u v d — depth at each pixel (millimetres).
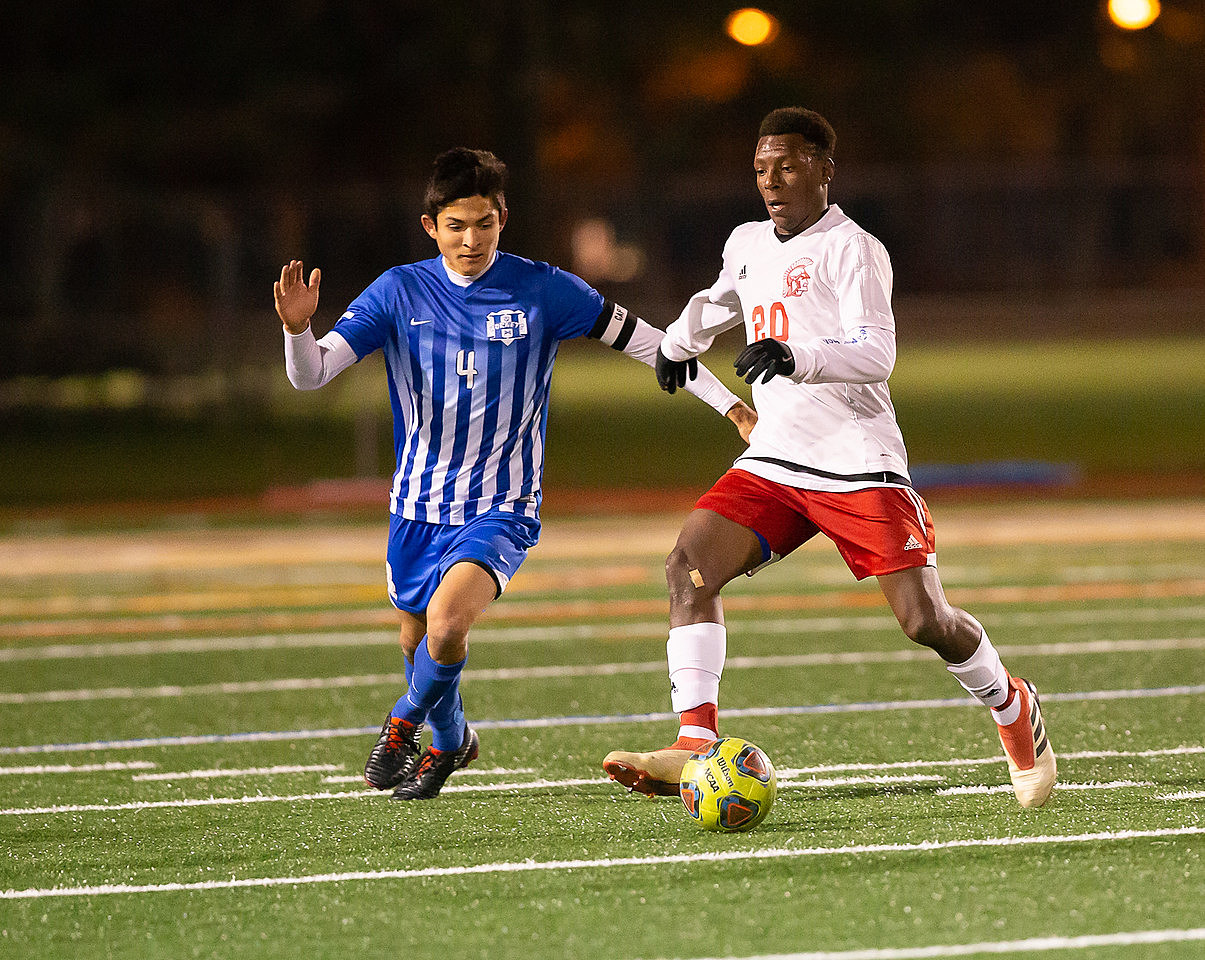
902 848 19125
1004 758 23922
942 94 186750
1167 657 32156
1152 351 130250
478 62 140625
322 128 150375
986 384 116375
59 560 49969
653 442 85750
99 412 96000
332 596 42594
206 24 133750
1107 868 18172
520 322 21344
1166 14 177375
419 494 21453
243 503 64000
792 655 33375
